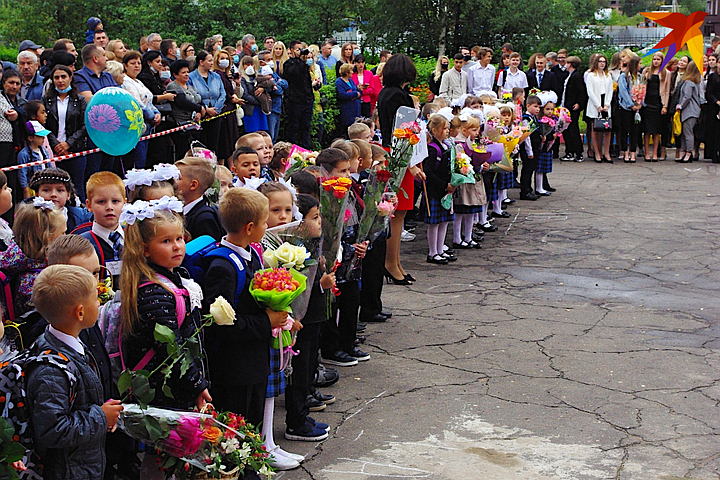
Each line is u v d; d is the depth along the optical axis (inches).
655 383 197.9
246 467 126.0
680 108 618.8
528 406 183.2
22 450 92.2
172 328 119.3
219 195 176.6
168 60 390.3
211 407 124.6
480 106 376.5
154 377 122.0
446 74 578.9
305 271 152.4
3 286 138.9
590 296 280.8
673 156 668.1
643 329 242.7
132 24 987.9
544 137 473.4
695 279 303.9
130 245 120.8
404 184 281.7
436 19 1075.9
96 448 107.7
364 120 338.0
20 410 101.4
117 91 217.8
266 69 456.4
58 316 104.3
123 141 219.6
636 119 628.4
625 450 160.6
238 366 139.7
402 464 154.2
